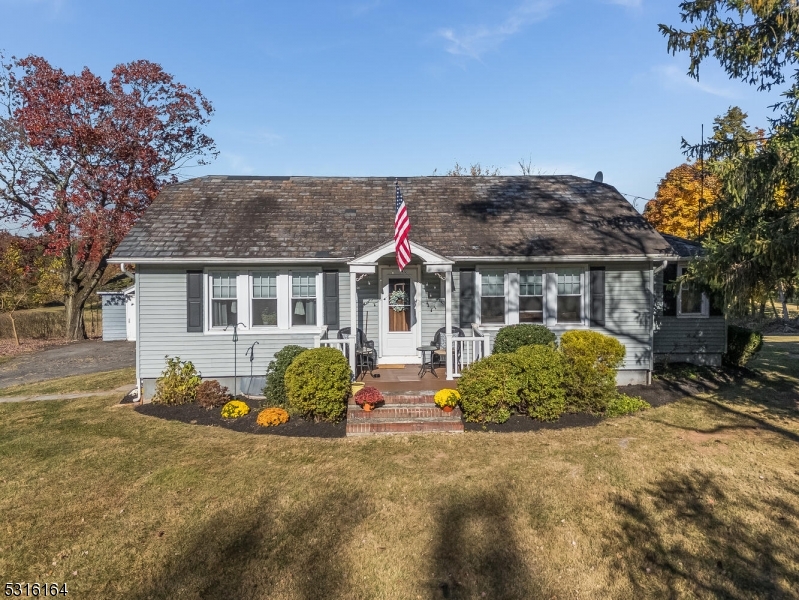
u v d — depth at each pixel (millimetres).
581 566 5348
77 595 4992
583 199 15445
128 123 25750
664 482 7285
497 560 5469
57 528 6215
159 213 13695
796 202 9859
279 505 6719
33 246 26422
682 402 11625
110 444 9242
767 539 5801
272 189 15430
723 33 9812
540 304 13195
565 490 7039
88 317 34844
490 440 9102
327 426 9820
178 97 27141
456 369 11859
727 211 10820
